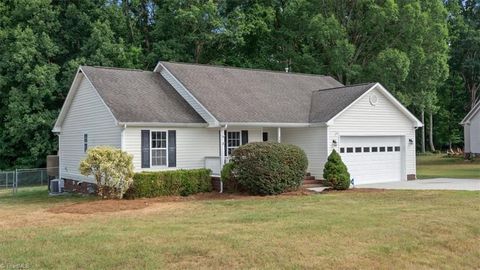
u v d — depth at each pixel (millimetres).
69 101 24812
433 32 35250
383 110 25531
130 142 20344
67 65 33562
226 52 40188
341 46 34406
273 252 9633
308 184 22750
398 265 9555
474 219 13070
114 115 19969
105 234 11039
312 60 37031
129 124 19906
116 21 35875
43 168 33000
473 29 53188
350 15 37062
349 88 26125
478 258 10539
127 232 11242
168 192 19688
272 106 24422
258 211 14422
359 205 15477
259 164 18984
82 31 35344
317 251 9844
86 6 35156
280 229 11547
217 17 36312
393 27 35250
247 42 40344
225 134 23078
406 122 26578
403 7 34250
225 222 12516
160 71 25500
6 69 33281
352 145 24516
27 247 9977
